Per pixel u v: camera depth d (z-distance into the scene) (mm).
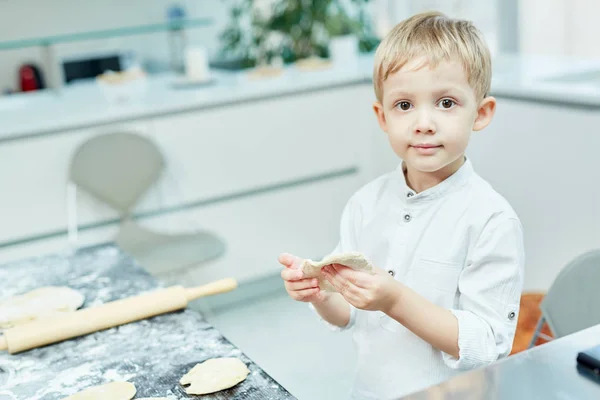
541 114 2367
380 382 1196
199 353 1086
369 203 1252
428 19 1102
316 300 1165
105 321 1185
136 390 990
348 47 3354
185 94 2926
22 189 2629
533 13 3809
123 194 2756
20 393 1021
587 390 733
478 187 1139
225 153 2922
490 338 1035
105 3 4016
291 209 3113
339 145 3150
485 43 1101
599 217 2262
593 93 2201
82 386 1025
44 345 1159
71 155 2686
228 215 2986
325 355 2613
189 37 4254
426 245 1155
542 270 2512
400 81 1056
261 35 3605
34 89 3852
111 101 2922
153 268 2510
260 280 3145
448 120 1047
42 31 3922
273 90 2943
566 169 2330
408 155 1081
